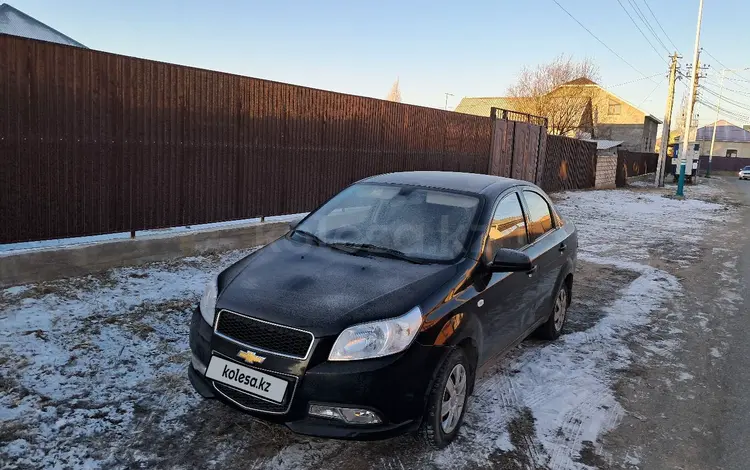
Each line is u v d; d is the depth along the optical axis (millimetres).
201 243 7332
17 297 5223
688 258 10516
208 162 7379
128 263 6512
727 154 77062
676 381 4664
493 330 3895
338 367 2908
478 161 14336
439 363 3172
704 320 6504
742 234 14453
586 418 3896
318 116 8992
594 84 40406
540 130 18094
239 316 3131
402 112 10977
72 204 5973
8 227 5484
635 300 7219
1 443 3078
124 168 6414
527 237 4656
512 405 3992
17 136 5438
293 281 3377
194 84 7043
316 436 2889
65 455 3031
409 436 3465
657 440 3678
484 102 51094
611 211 17766
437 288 3363
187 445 3215
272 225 8320
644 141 49500
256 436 3354
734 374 4898
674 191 29516
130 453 3100
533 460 3326
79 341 4453
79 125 5918
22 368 3928
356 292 3242
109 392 3738
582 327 5922
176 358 4344
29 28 12031
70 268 5922
